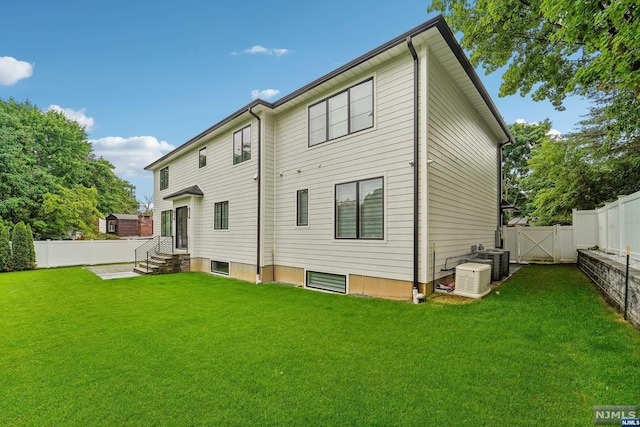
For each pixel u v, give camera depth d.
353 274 7.49
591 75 5.05
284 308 6.01
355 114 7.63
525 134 23.84
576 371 3.06
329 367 3.35
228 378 3.15
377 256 7.04
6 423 2.47
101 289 8.44
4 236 12.63
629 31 4.14
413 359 3.50
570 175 12.91
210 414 2.54
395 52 6.68
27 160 17.20
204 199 12.69
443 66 7.31
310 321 5.09
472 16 8.52
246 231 10.21
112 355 3.82
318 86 8.13
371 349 3.82
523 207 23.64
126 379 3.18
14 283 9.66
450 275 7.55
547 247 11.97
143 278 10.47
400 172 6.69
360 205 7.43
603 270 6.29
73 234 19.25
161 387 3.00
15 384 3.11
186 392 2.89
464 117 8.77
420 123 6.41
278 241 9.64
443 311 5.36
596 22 4.41
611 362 3.17
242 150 10.55
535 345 3.74
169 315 5.65
